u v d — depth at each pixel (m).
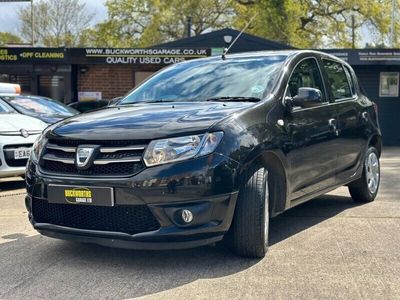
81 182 4.16
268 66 5.46
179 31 34.03
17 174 8.07
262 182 4.47
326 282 4.09
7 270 4.50
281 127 4.85
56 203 4.33
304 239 5.29
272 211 4.94
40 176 4.43
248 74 5.41
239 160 4.25
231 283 4.08
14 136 8.05
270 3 29.08
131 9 35.00
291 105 5.13
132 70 18.27
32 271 4.46
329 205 6.96
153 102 5.29
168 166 4.04
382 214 6.39
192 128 4.17
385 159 13.55
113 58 17.33
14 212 6.80
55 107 10.69
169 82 5.73
